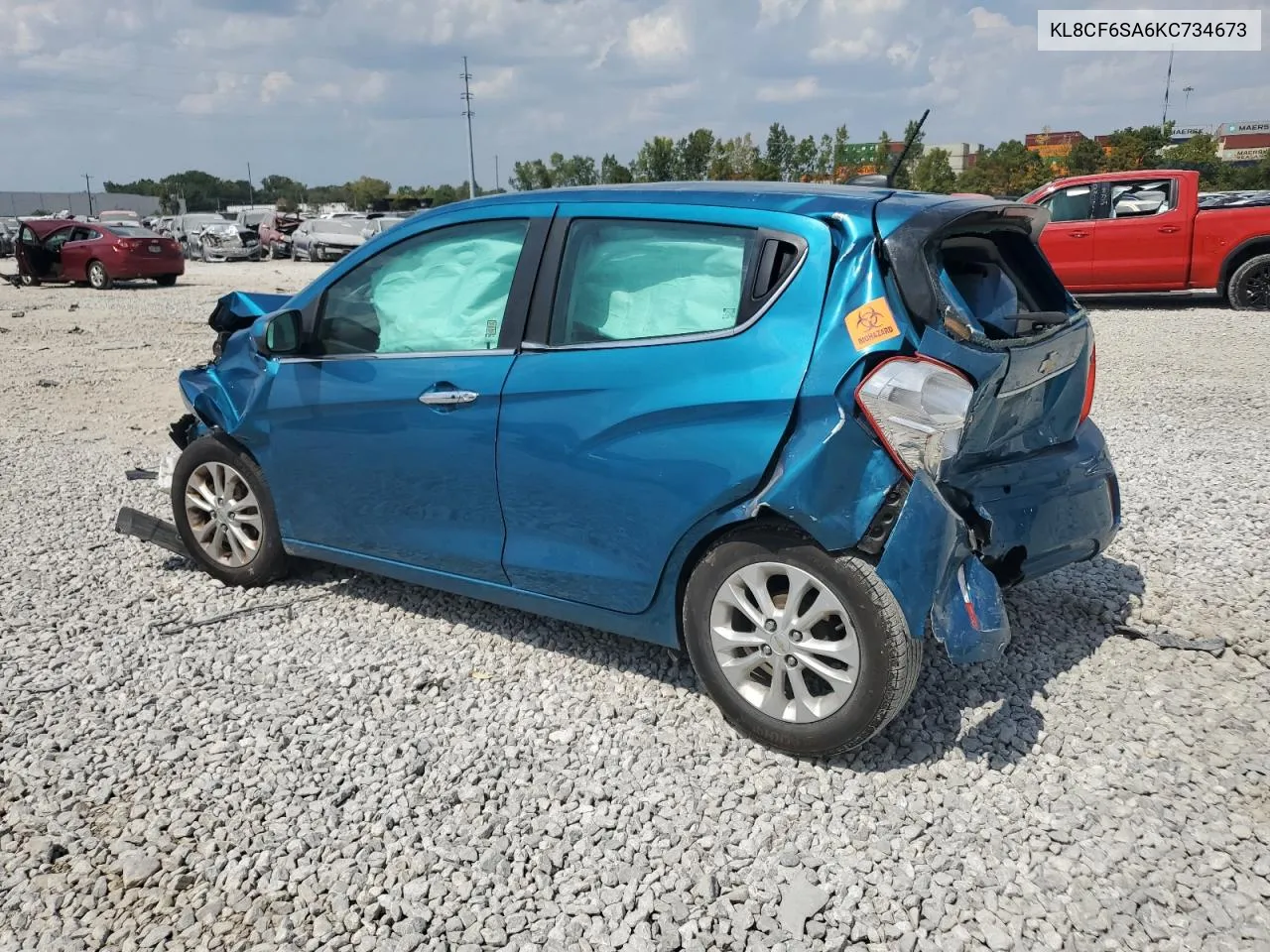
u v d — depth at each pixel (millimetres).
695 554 3426
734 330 3240
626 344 3453
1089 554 3906
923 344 2998
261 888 2762
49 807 3111
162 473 5227
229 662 4086
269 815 3072
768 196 3391
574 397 3514
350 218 33500
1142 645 4055
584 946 2551
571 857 2869
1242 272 13594
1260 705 3590
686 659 4027
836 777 3215
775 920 2621
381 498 4148
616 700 3732
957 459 3281
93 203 104812
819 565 3102
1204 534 5215
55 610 4613
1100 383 9445
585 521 3570
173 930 2607
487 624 4406
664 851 2891
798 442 3074
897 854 2859
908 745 3373
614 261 3561
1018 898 2670
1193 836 2895
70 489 6691
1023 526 3504
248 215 40250
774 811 3064
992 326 3607
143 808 3104
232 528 4781
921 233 3059
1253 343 11250
